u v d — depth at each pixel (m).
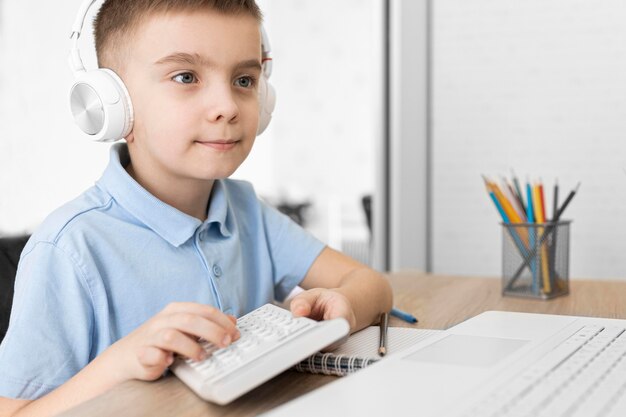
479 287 1.04
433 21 1.54
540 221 0.94
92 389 0.55
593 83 1.42
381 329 0.69
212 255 0.81
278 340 0.52
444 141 1.54
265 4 3.12
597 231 1.43
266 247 0.95
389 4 1.57
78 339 0.68
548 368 0.49
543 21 1.45
